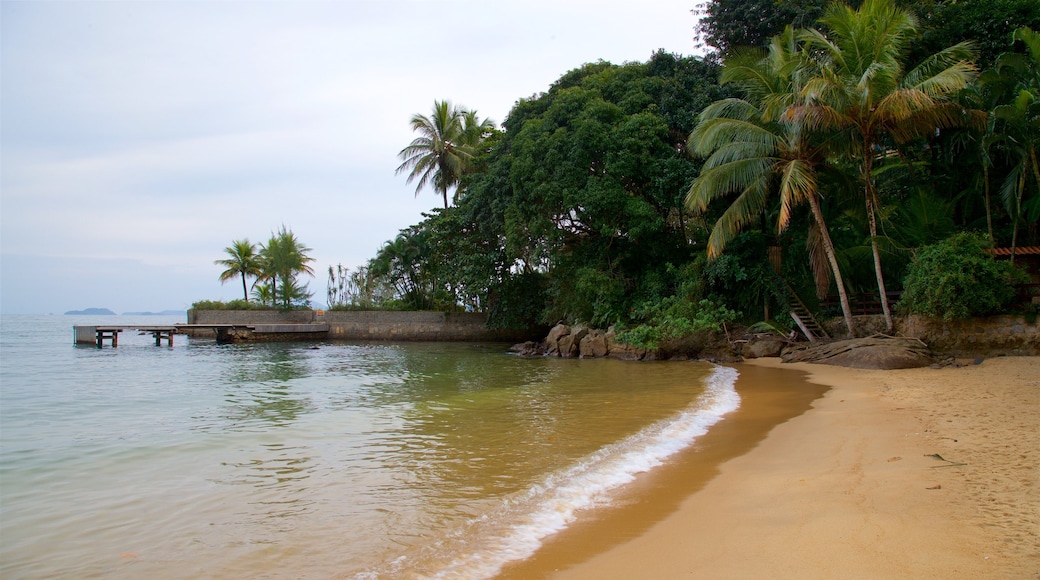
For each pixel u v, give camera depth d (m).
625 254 29.73
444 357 28.45
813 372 18.70
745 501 6.57
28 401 15.36
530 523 6.20
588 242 31.27
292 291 48.47
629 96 29.33
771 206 26.17
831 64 20.75
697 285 26.03
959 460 7.45
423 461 8.73
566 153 28.62
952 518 5.51
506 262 34.72
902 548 4.96
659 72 31.16
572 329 29.47
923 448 8.18
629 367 22.27
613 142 27.36
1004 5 21.97
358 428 11.27
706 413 12.14
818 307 24.64
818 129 20.36
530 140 29.83
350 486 7.59
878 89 18.75
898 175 24.58
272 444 10.02
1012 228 21.50
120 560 5.45
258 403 14.60
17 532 6.16
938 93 18.44
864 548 5.04
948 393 12.88
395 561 5.34
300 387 17.66
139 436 10.80
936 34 22.80
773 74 22.27
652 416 11.95
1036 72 19.16
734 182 22.09
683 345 24.78
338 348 35.66
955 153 22.64
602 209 27.08
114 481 7.96
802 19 26.58
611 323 28.47
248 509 6.78
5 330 70.94
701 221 29.81
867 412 11.30
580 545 5.59
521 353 30.33
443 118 43.97
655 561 5.14
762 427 10.64
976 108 19.91
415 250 43.28
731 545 5.36
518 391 15.98
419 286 45.62
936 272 18.86
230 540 5.88
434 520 6.36
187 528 6.22
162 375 21.67
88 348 37.81
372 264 45.28
